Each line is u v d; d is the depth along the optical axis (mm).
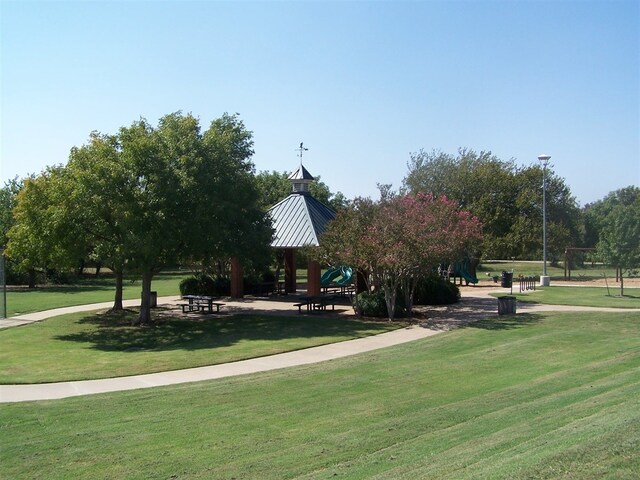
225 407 10719
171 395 11805
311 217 30562
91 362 15867
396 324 21391
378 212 22516
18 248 23812
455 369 13531
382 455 7664
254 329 21219
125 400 11492
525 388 11234
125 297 34969
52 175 23969
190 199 21750
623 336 17266
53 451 8461
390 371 13562
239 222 23797
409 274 22672
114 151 22078
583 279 43375
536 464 5633
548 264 71375
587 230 72500
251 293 33594
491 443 7355
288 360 15461
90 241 22438
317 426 9391
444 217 22406
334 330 20391
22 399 11805
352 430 9086
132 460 8031
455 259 23812
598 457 5633
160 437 9016
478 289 35438
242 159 32625
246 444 8594
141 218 20688
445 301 27406
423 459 7125
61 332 21656
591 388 10539
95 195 20781
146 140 21562
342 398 11156
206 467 7691
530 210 45094
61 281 47719
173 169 21688
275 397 11383
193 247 22219
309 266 29578
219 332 20875
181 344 18750
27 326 23094
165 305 29750
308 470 7410
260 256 24766
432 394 11281
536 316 22219
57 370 14766
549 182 46969
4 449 8578
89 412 10617
